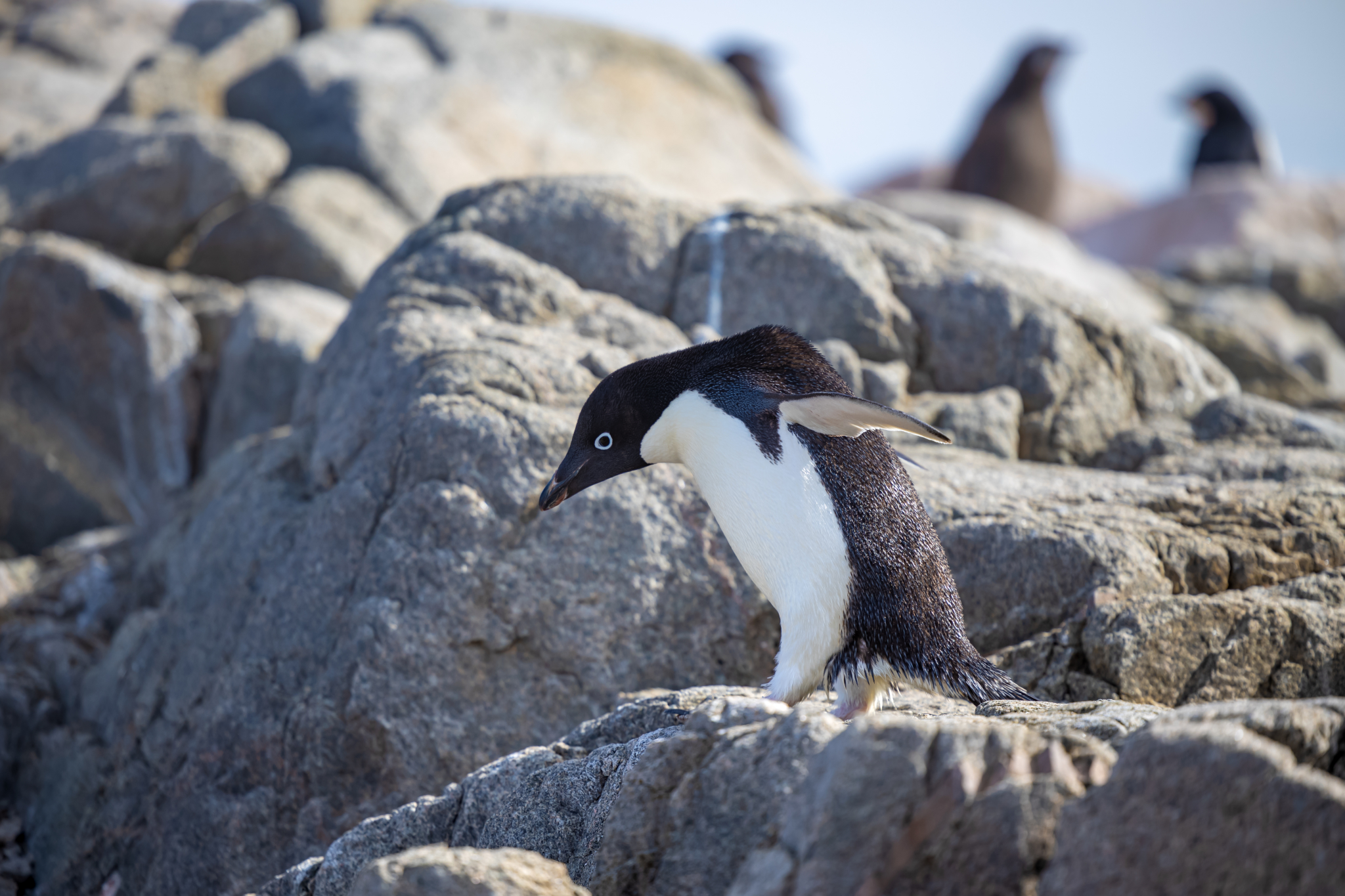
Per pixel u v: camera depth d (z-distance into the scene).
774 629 10.03
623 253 13.46
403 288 12.55
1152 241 45.75
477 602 9.82
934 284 13.38
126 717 11.36
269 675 10.24
